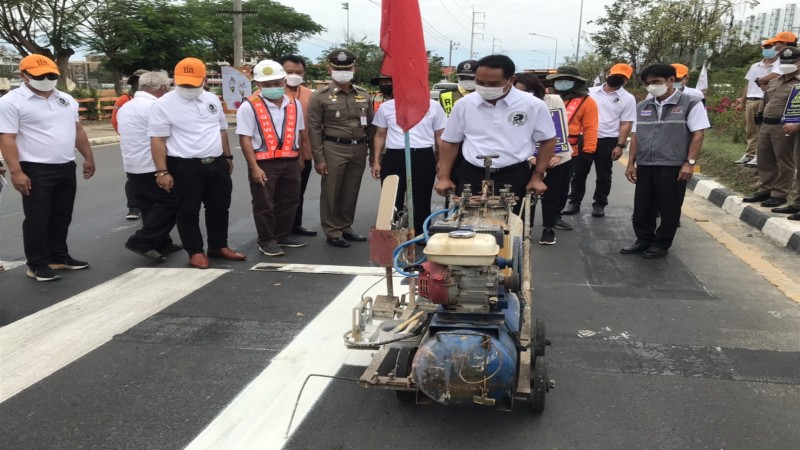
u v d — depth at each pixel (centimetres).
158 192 632
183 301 498
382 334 331
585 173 805
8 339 423
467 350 278
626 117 771
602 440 300
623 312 466
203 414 327
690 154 574
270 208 634
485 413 325
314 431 311
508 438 303
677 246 652
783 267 579
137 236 604
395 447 297
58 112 550
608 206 868
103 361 390
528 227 388
